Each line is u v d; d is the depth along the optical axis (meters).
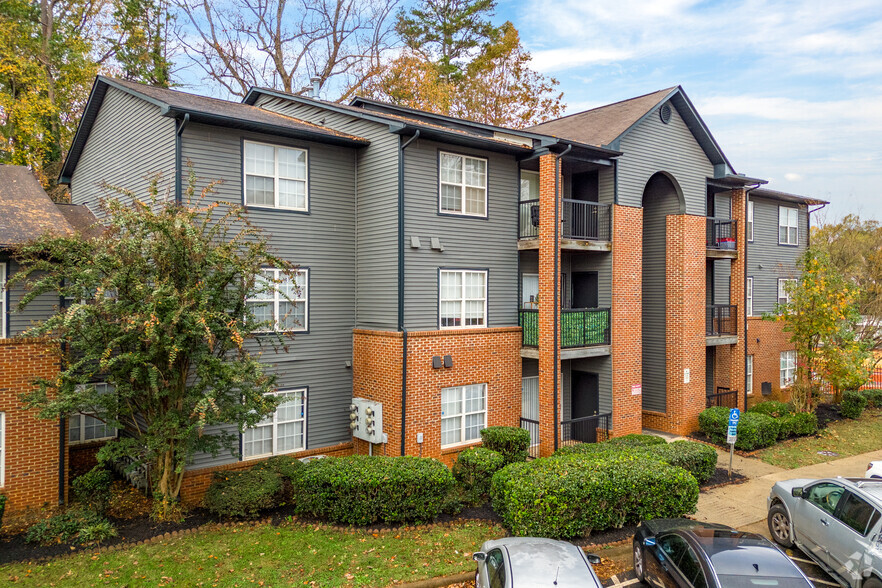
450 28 36.16
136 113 15.55
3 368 11.90
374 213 15.95
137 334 10.71
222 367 10.88
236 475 12.73
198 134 13.90
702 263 20.70
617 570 10.25
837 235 38.16
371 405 15.13
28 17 25.64
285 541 11.04
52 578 9.45
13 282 10.73
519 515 11.05
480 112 35.19
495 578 7.86
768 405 21.23
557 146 16.66
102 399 10.95
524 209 17.92
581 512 11.26
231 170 14.39
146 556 10.30
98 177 18.09
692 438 19.66
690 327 20.27
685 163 20.42
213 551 10.55
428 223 15.77
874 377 28.50
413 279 15.45
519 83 36.47
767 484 15.52
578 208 19.45
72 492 13.20
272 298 15.03
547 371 16.75
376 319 15.87
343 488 11.73
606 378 18.41
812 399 22.44
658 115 19.64
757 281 25.98
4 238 11.88
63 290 10.97
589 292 19.25
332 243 16.09
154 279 11.18
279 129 14.52
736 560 7.83
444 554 10.62
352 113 16.30
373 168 15.97
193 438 11.84
